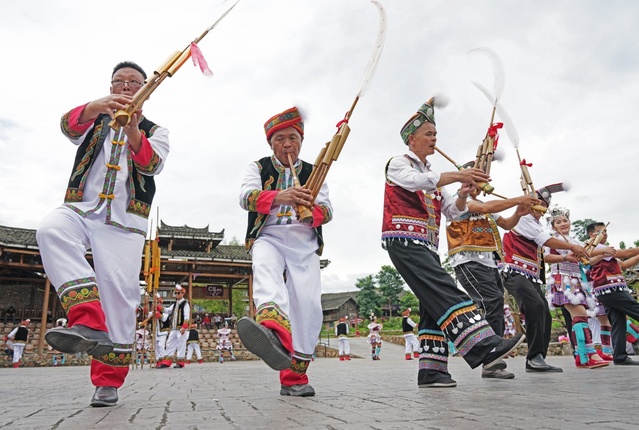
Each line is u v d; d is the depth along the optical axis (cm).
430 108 397
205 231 3027
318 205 339
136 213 317
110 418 222
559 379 420
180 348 1256
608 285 663
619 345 666
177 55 294
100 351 265
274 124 343
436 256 384
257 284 305
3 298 2952
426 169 402
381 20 332
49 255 279
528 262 513
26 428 193
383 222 386
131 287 307
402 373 691
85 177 309
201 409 254
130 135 300
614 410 207
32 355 2138
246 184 336
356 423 185
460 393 309
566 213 628
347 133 324
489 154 398
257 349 266
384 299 6103
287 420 202
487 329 339
